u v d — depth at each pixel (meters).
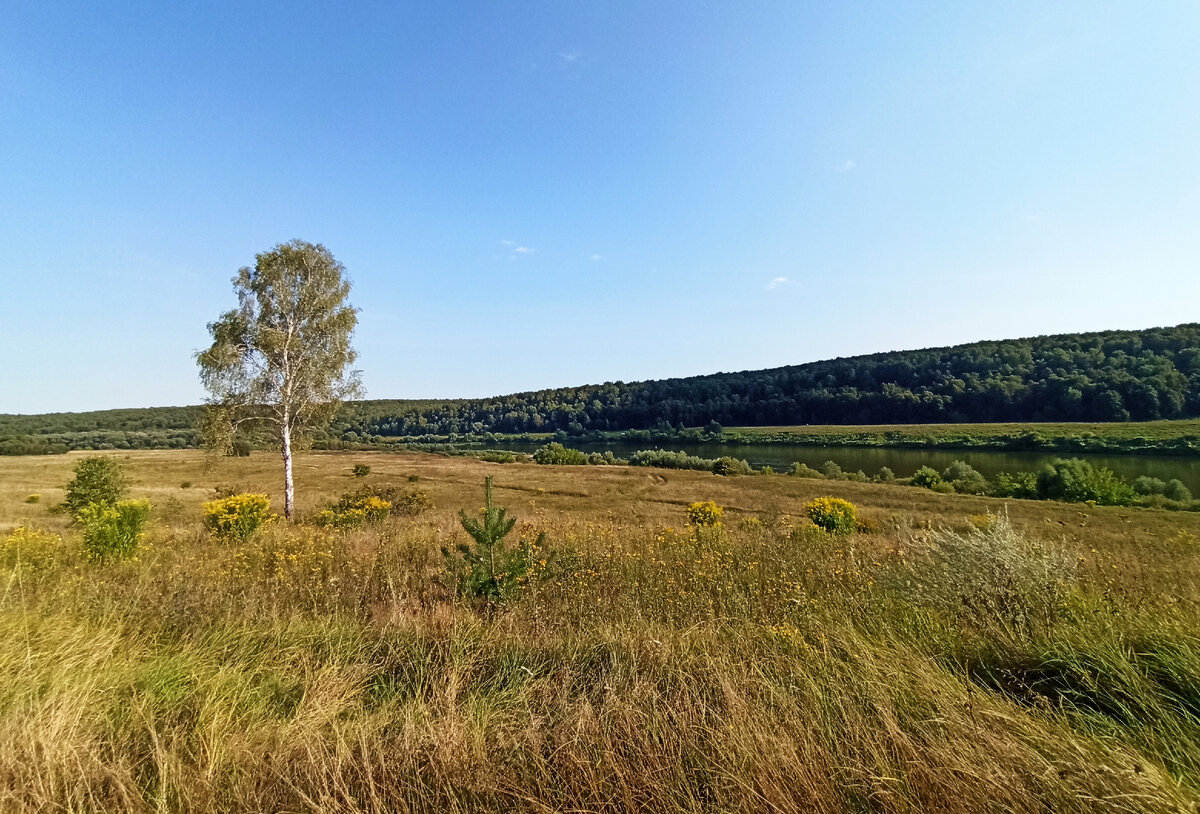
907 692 2.32
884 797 1.71
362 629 3.77
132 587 4.68
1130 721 2.08
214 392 18.84
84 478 16.97
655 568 5.65
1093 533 15.46
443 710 2.45
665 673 2.84
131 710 2.46
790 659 2.76
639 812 1.79
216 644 3.32
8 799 1.83
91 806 1.84
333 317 20.31
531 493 32.22
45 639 3.12
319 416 20.88
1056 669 2.63
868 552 7.02
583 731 2.20
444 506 24.06
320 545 8.05
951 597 3.78
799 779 1.79
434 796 1.92
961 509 25.64
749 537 8.85
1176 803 1.57
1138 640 2.74
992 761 1.78
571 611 4.30
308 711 2.49
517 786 1.93
